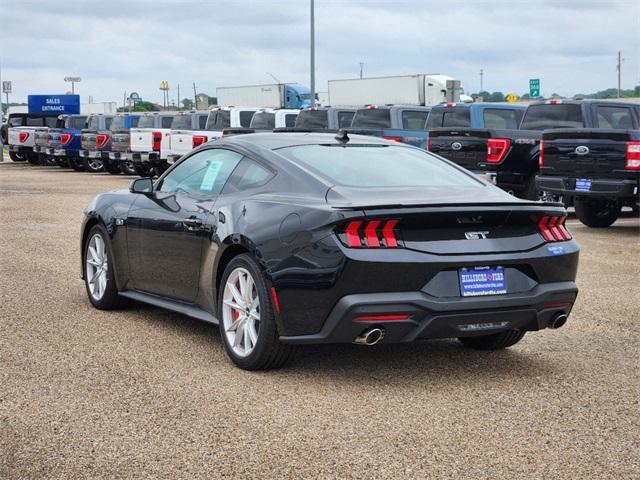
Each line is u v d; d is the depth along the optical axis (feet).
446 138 52.47
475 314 16.63
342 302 16.03
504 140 49.80
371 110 67.05
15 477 12.33
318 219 16.40
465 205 16.57
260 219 17.69
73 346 19.89
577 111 48.49
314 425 14.64
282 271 16.80
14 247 36.55
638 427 14.82
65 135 106.32
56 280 28.60
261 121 81.71
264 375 17.67
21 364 18.28
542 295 17.35
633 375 18.11
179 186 21.49
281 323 16.96
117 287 23.31
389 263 16.02
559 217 17.95
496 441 14.02
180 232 20.36
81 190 72.02
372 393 16.55
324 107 72.49
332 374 17.84
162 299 21.67
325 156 19.20
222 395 16.25
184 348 19.83
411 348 20.26
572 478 12.55
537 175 46.68
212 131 82.69
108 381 17.08
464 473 12.64
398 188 17.92
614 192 41.42
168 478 12.33
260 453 13.32
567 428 14.71
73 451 13.34
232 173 19.81
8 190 71.51
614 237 41.68
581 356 19.70
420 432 14.38
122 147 91.76
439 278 16.49
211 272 19.13
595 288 28.17
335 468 12.75
